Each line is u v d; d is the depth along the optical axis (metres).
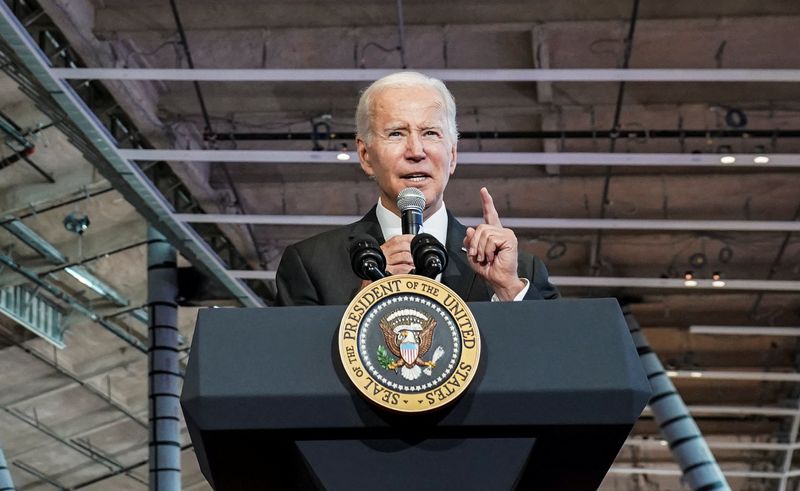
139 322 41.81
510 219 31.92
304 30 25.12
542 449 2.84
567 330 2.83
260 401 2.72
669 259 36.22
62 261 37.00
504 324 2.82
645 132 28.30
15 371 43.66
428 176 3.86
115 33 24.73
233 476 2.88
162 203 30.27
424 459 2.75
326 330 2.79
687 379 48.00
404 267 3.36
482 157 27.70
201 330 2.80
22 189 34.25
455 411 2.73
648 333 43.97
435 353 2.70
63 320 40.06
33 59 23.73
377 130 3.89
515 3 24.69
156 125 28.05
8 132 31.70
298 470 2.83
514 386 2.75
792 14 25.16
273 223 31.25
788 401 47.16
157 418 34.53
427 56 25.83
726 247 35.59
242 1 24.70
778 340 44.25
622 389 2.76
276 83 27.70
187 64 25.61
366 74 24.12
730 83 27.94
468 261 3.79
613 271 36.53
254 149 29.50
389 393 2.67
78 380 44.12
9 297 38.03
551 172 31.39
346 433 2.74
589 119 28.77
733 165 28.81
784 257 35.97
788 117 28.61
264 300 36.69
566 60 26.53
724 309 40.75
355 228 4.04
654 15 25.02
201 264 33.75
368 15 24.81
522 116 28.95
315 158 27.59
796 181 32.41
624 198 33.00
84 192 34.41
